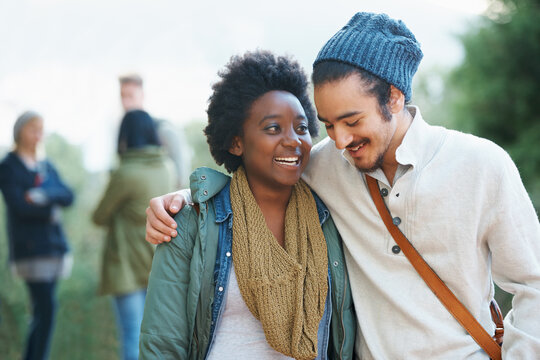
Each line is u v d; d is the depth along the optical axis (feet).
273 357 5.61
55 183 14.24
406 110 5.83
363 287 5.94
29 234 13.61
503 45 22.68
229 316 5.63
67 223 20.88
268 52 6.04
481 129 23.48
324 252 5.81
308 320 5.52
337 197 6.07
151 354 5.43
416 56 5.55
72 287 17.72
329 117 5.39
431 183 5.52
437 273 5.65
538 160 21.29
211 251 5.54
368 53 5.28
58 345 14.73
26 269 13.62
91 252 19.92
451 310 5.55
